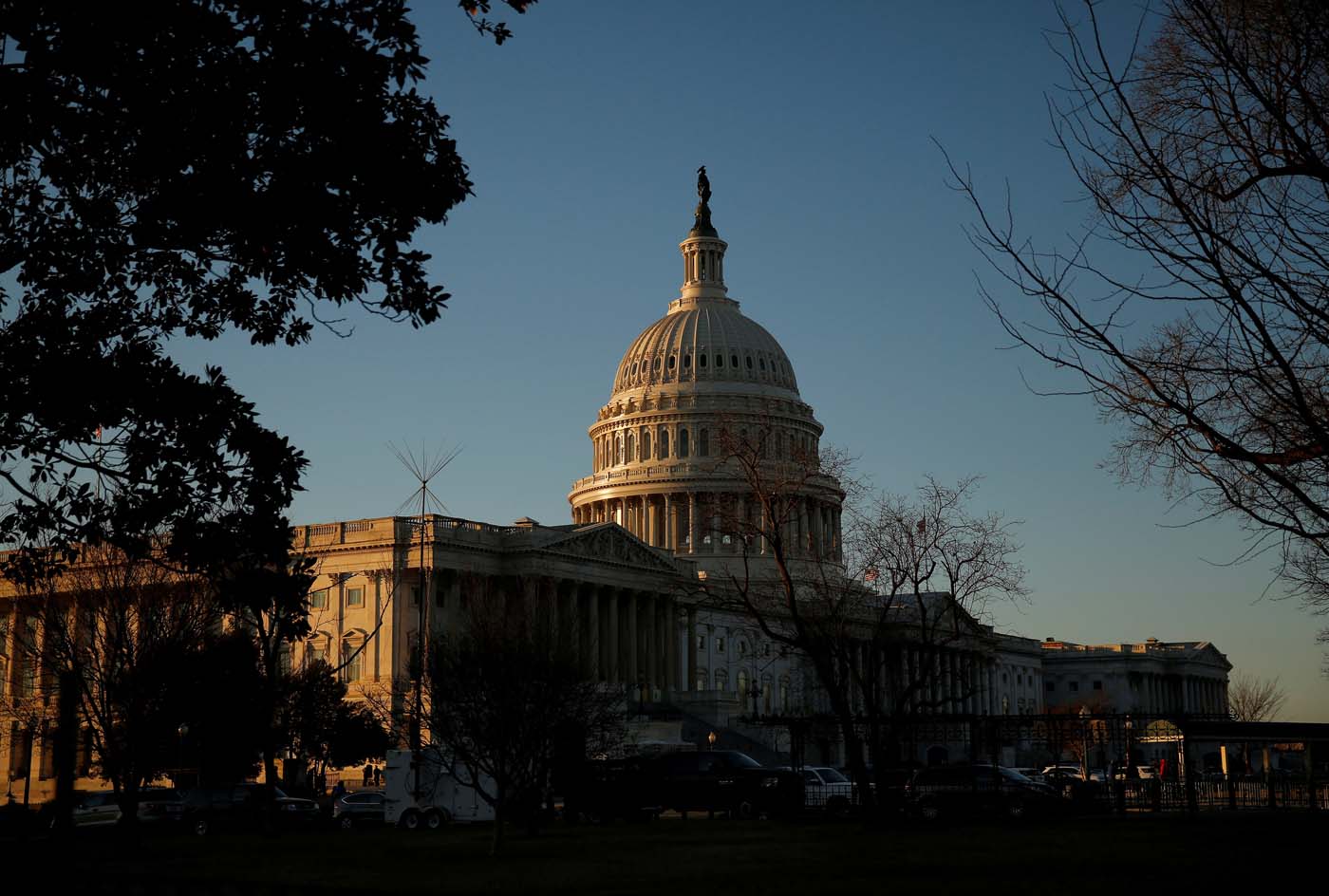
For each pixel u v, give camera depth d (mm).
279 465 33094
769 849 52219
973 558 81875
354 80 29547
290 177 29797
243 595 33219
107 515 32781
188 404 32031
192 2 28984
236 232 30766
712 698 161875
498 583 147375
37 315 31828
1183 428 22359
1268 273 20438
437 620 140250
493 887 39969
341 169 29891
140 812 77875
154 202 30062
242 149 29562
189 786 97062
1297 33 21031
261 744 83812
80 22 27797
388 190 30219
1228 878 39656
